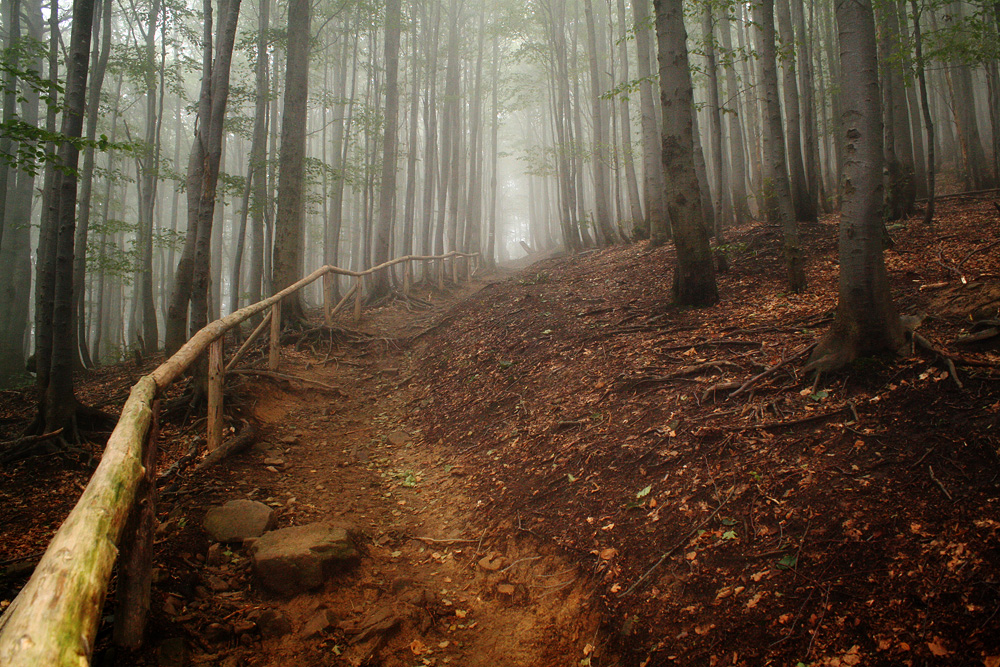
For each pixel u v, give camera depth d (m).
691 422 5.07
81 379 11.52
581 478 5.04
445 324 11.79
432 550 4.89
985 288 5.63
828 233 10.17
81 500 2.04
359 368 10.27
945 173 18.36
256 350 10.25
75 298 11.85
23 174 16.19
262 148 13.32
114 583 3.60
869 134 4.95
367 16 16.86
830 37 15.02
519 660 3.62
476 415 7.21
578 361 7.28
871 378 4.74
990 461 3.53
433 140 19.70
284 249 11.61
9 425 6.90
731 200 17.64
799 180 11.40
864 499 3.66
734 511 4.01
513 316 10.23
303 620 3.79
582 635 3.72
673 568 3.80
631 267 11.52
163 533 4.35
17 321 15.88
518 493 5.26
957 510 3.33
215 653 3.38
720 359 5.98
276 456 6.30
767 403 4.95
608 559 4.11
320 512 5.30
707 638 3.30
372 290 16.03
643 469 4.78
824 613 3.14
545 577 4.27
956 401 4.11
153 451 3.37
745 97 18.75
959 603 2.89
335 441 7.20
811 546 3.52
